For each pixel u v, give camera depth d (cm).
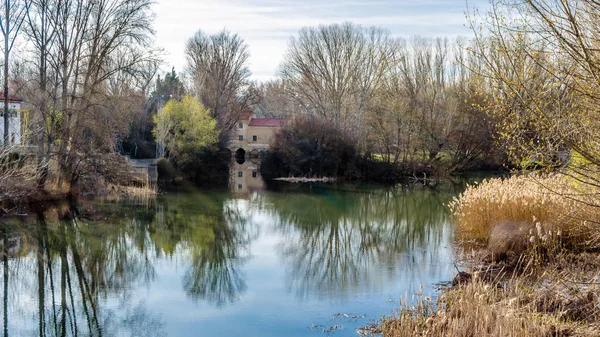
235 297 1344
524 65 718
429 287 1316
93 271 1639
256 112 11056
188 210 2784
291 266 1669
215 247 1970
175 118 4331
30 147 2850
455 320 855
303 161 4619
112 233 2164
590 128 725
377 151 4731
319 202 3219
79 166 2916
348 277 1480
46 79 2583
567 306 938
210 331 1112
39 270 1639
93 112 2686
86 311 1276
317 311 1183
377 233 2227
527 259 1299
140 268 1673
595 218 953
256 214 2734
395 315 1053
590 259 1151
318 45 5219
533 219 1302
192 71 5997
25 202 2498
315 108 5262
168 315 1229
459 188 3941
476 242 1686
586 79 658
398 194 3622
